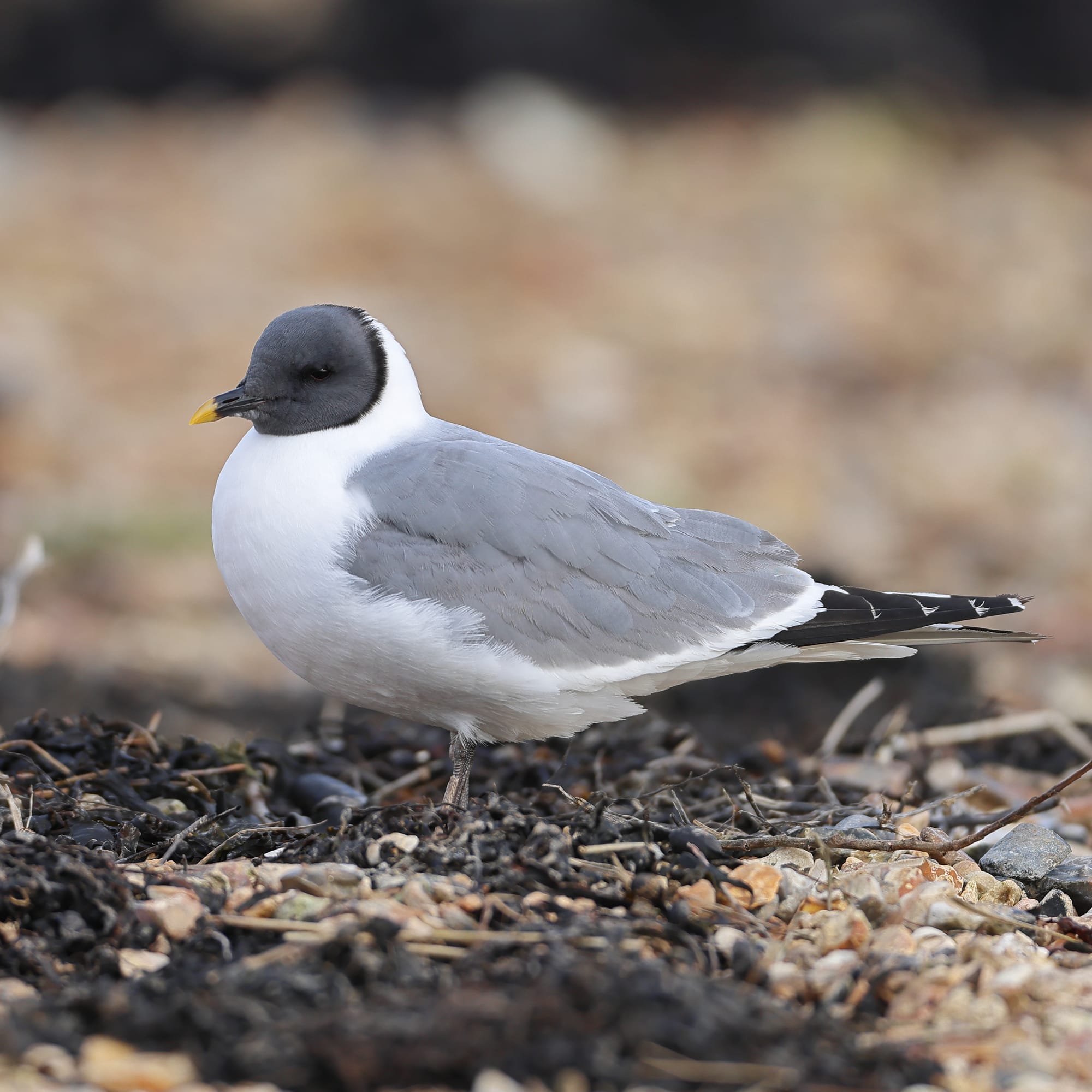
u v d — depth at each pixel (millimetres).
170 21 36875
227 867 6672
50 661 14086
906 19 39844
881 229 30172
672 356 24141
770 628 8211
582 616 7828
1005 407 23109
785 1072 5145
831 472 20594
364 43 37344
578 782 9227
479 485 7828
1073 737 10633
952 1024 5762
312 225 28500
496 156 32312
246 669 14594
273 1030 5191
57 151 32656
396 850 6828
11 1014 5367
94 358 22984
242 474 7977
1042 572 17562
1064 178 35094
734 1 39250
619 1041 5207
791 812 8508
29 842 6488
